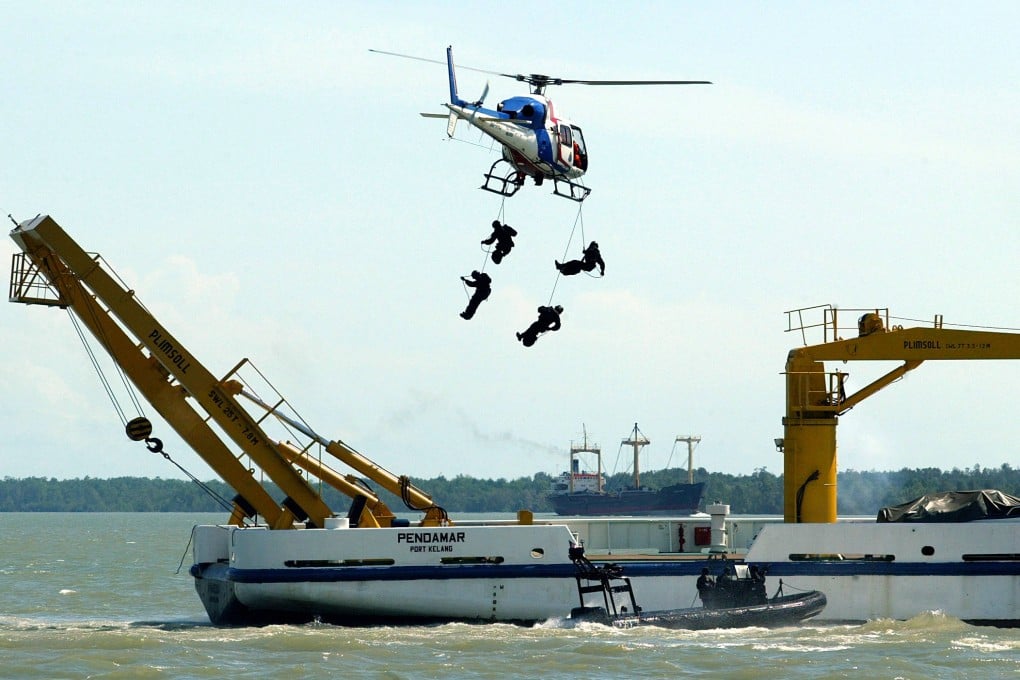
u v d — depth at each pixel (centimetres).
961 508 11438
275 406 11325
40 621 13050
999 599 11088
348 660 9194
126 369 11169
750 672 8662
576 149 12600
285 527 11212
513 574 10825
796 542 11144
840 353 11981
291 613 10919
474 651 9531
